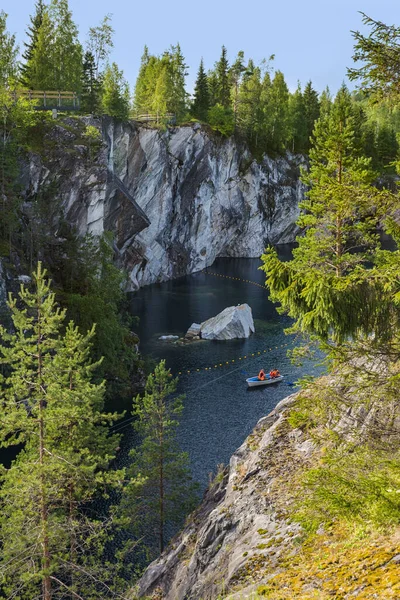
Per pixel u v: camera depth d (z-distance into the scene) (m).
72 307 48.91
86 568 21.14
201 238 111.38
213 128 112.38
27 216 55.97
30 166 57.53
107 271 57.66
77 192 62.25
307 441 17.41
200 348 59.34
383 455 9.98
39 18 81.81
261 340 62.19
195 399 45.59
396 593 7.42
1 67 63.78
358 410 13.46
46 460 20.33
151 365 52.84
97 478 21.53
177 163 99.00
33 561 19.41
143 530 28.61
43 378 20.92
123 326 56.84
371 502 7.98
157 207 95.62
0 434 20.09
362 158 26.22
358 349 10.45
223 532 15.80
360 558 9.22
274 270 10.23
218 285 96.88
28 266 52.47
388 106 10.43
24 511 19.98
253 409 43.53
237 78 123.62
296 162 137.88
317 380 12.63
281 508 14.36
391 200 10.18
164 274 101.88
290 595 9.09
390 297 9.77
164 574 18.50
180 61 106.69
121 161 87.00
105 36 84.31
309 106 144.12
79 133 64.19
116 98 84.50
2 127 54.56
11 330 43.06
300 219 28.92
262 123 127.06
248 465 18.44
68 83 77.44
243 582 11.48
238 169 121.44
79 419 22.55
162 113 94.00
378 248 26.59
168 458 27.86
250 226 128.50
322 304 9.58
